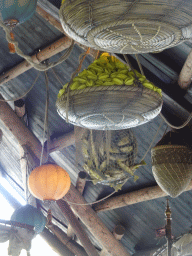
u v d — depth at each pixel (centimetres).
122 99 222
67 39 499
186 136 416
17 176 962
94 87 219
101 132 300
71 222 616
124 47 192
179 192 388
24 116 648
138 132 529
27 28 521
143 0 157
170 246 443
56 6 378
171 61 399
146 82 235
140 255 720
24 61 560
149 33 175
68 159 697
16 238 555
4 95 674
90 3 165
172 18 166
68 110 236
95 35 181
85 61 534
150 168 582
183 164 383
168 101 423
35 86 613
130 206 668
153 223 673
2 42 564
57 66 559
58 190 418
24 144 617
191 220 615
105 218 741
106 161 299
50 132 665
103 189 667
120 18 167
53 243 744
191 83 393
